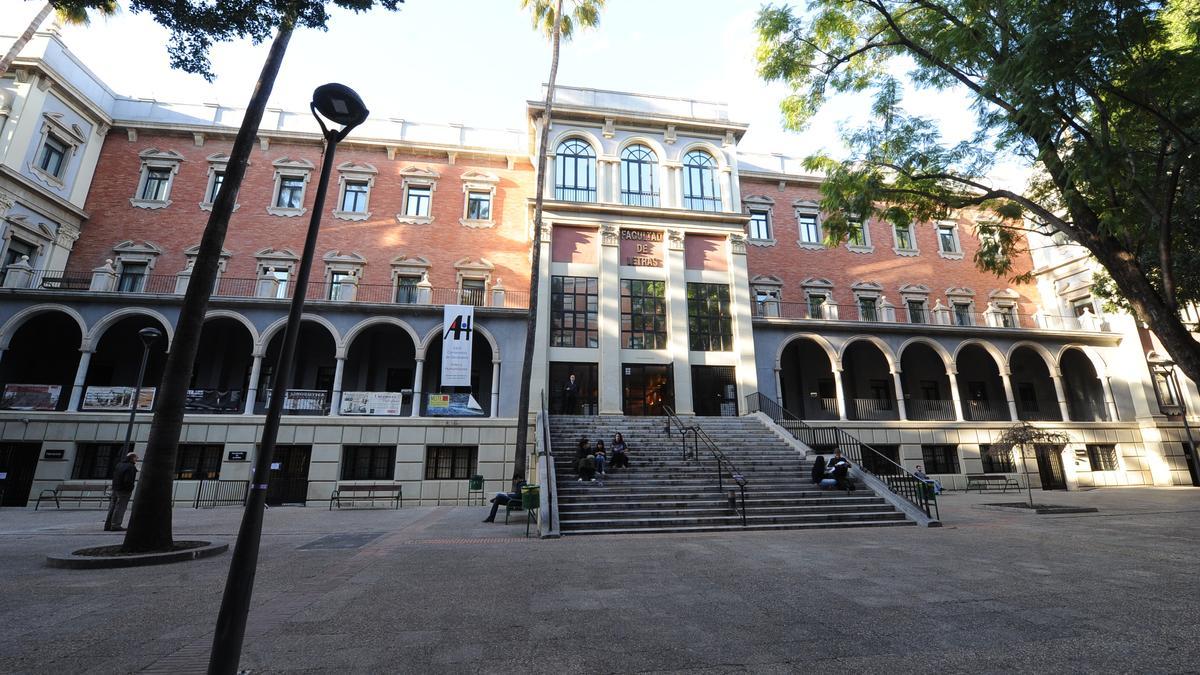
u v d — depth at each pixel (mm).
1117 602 5562
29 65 21641
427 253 25781
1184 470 25766
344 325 21609
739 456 17750
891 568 7512
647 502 13336
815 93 14336
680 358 24219
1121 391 27328
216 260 9773
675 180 26812
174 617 5332
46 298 19906
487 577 7152
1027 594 5949
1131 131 10500
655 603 5793
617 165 26484
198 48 9039
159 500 8789
